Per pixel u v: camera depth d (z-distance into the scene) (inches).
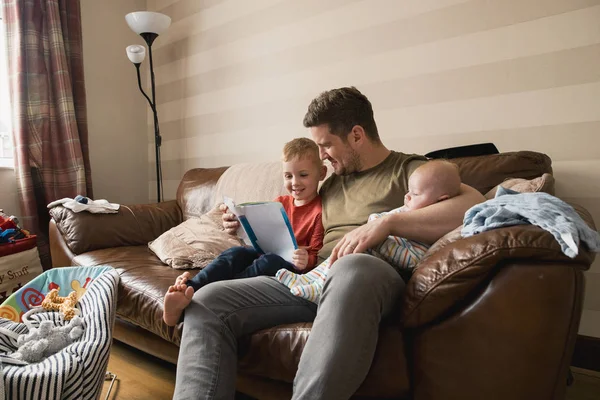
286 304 45.8
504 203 36.9
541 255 31.3
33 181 105.7
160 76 131.3
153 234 89.8
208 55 117.0
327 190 59.0
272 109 102.7
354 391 34.8
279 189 78.3
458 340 34.1
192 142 123.0
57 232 81.0
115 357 71.5
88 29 122.6
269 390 45.6
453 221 42.8
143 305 57.2
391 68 82.9
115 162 129.0
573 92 65.1
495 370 33.1
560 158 66.4
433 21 77.5
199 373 39.3
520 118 69.5
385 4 83.3
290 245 49.6
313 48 94.4
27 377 40.1
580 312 32.2
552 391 32.8
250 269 50.6
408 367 36.9
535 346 32.1
